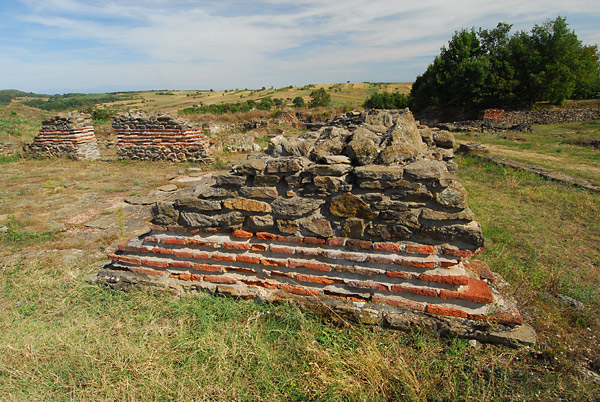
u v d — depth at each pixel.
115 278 3.76
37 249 5.29
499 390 2.41
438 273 2.83
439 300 2.85
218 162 12.65
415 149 3.08
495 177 9.85
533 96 29.73
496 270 4.25
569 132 20.19
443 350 2.73
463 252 2.79
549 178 9.43
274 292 3.26
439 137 4.96
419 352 2.71
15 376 2.61
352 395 2.35
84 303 3.60
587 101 30.16
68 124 13.09
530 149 14.96
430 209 2.80
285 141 3.55
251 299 3.30
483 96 30.19
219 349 2.73
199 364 2.65
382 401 2.33
